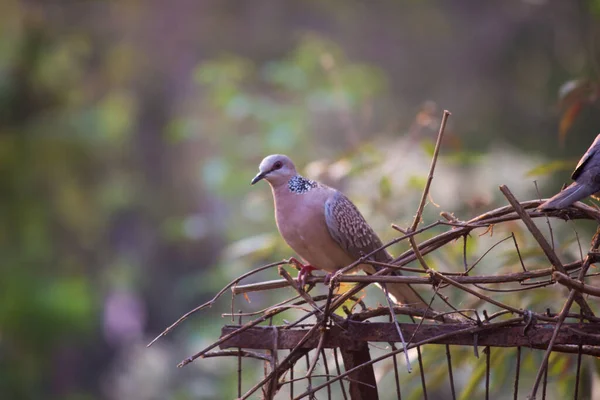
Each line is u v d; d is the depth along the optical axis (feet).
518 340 14.48
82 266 60.13
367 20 63.31
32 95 59.47
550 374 20.40
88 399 62.54
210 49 64.44
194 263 65.92
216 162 46.19
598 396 19.86
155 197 65.00
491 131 59.67
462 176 37.73
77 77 63.98
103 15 62.85
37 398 57.11
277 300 41.75
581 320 14.33
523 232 22.81
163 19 63.41
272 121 44.70
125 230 66.13
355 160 26.30
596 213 14.67
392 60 63.46
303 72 47.73
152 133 65.51
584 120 47.91
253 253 26.71
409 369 13.42
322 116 49.34
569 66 55.06
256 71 62.59
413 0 61.67
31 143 56.75
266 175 18.92
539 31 57.82
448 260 23.38
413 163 29.76
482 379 20.75
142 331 66.49
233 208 60.75
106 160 61.57
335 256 19.12
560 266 14.06
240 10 63.05
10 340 54.29
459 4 61.26
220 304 48.67
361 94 47.55
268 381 14.93
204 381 52.75
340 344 15.12
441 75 62.34
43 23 60.13
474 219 14.99
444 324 14.73
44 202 57.21
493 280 14.40
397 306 15.35
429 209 31.78
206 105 59.31
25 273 54.54
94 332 61.82
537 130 57.36
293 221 18.84
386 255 19.79
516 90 59.88
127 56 64.90
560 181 41.24
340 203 18.99
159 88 65.10
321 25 63.72
